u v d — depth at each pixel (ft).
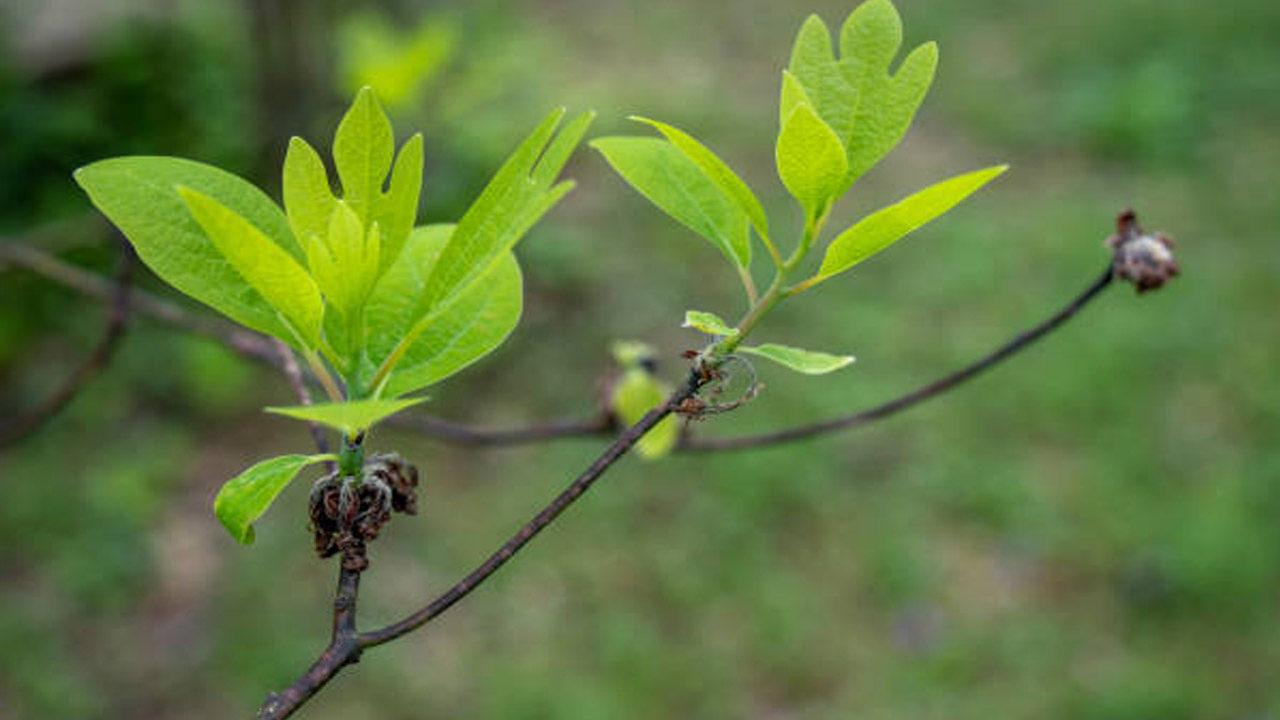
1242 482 21.94
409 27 23.77
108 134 23.97
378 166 2.83
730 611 20.11
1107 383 24.11
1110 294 26.40
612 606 20.16
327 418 2.22
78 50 24.72
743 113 32.45
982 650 19.31
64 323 23.45
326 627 19.54
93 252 11.91
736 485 21.95
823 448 22.81
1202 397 23.93
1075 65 35.17
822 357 2.82
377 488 2.95
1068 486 22.17
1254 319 25.70
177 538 20.79
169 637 19.22
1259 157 30.96
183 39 24.62
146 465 21.70
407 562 20.67
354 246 2.78
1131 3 38.19
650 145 3.43
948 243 27.94
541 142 2.79
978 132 32.55
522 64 24.61
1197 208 29.14
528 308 25.70
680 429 5.53
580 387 24.12
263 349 6.73
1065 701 18.42
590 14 37.58
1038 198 29.89
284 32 21.98
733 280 26.76
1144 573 20.48
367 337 3.12
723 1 38.86
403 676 18.94
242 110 23.17
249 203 2.97
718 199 3.36
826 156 2.87
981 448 22.89
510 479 22.27
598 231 27.81
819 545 21.22
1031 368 24.50
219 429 22.89
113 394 22.76
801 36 3.08
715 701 18.70
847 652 19.43
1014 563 20.89
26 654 18.66
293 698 2.62
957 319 25.70
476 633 19.74
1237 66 34.68
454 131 22.63
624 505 21.76
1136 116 31.30
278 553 20.63
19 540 20.35
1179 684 18.40
